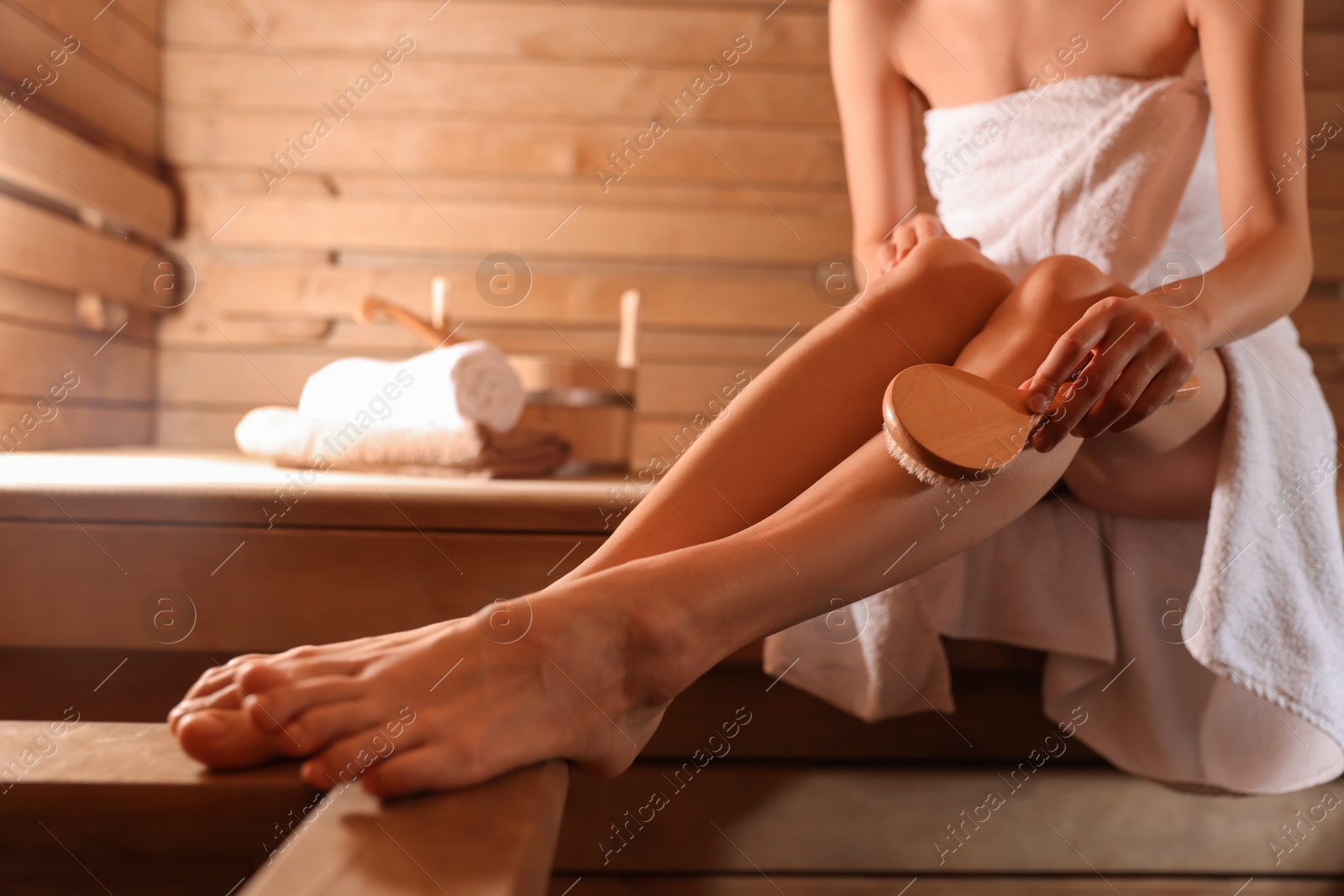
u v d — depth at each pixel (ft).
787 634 3.12
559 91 8.04
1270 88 3.02
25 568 3.26
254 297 7.79
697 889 3.35
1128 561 3.14
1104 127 3.30
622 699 1.93
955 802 3.37
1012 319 2.46
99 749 1.89
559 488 3.78
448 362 4.57
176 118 7.81
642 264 8.16
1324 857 3.36
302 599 3.33
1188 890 3.35
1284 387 2.95
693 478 2.42
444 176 8.04
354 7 7.89
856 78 3.96
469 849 1.44
